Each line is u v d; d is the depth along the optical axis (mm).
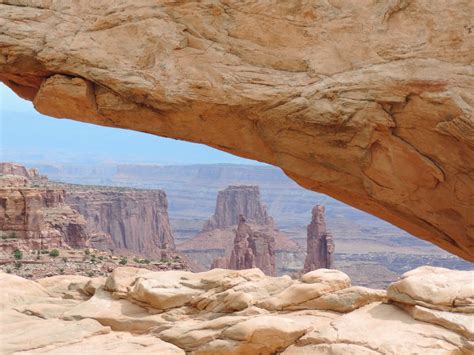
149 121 20859
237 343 14664
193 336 15148
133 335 16078
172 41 19812
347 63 19484
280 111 19797
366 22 19344
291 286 15883
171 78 19828
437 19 19000
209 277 16953
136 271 17953
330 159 20594
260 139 20703
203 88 19812
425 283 14508
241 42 19828
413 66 19125
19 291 18094
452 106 18984
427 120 19375
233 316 15523
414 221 21656
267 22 19672
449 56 19000
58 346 15172
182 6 19828
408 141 19906
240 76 19781
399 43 19219
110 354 14508
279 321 14711
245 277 16875
